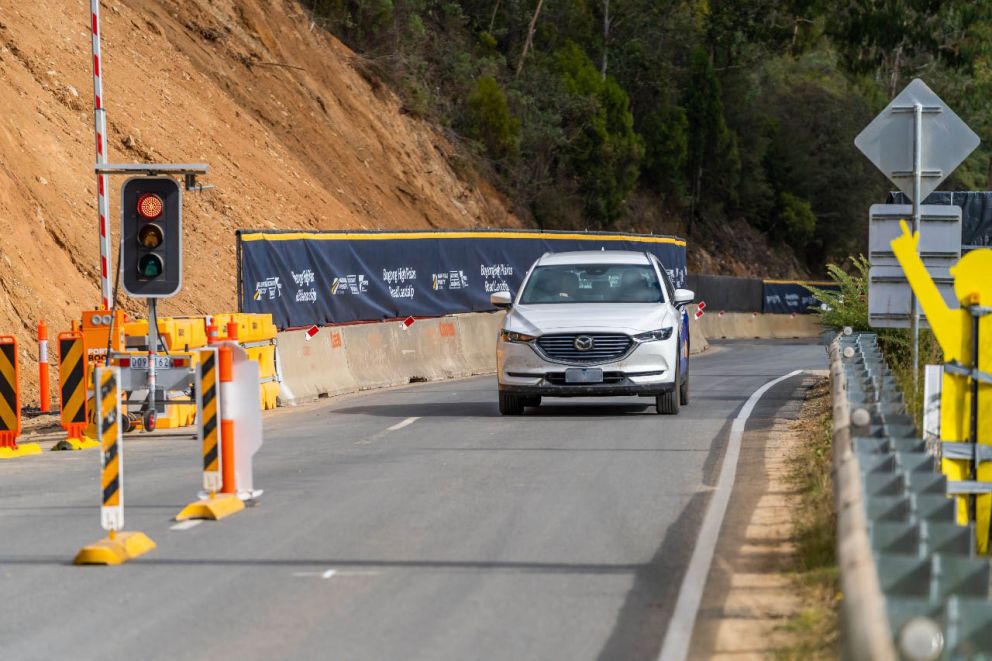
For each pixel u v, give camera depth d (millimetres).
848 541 10516
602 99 114062
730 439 31344
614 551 18984
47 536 20719
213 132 63219
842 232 161500
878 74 180375
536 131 102500
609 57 132125
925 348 35406
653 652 13977
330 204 68812
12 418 31938
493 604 15992
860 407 18875
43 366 38688
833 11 115500
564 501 22984
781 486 24578
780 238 153750
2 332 42125
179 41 67812
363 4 88375
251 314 45594
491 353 62312
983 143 161500
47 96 54156
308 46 79688
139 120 58312
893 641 9422
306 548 19344
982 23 107812
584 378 35656
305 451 30500
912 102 27031
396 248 60750
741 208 147250
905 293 27828
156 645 14383
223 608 15938
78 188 51500
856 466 13773
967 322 17938
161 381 36344
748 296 122875
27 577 17844
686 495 23578
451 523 21078
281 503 23203
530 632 14750
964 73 115125
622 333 35719
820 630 14414
